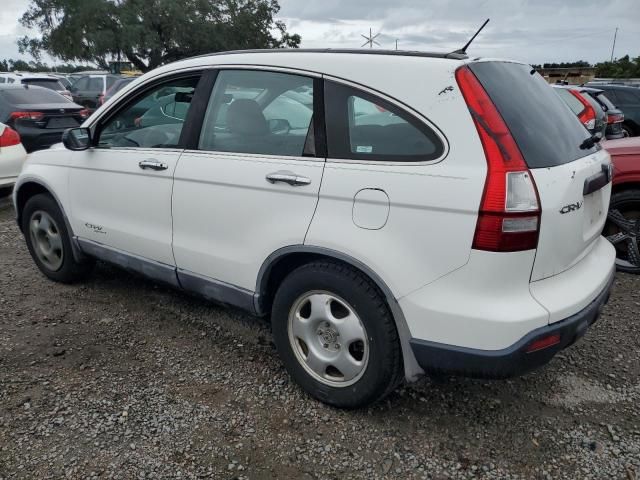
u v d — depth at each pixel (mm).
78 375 3127
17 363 3234
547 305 2314
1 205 7262
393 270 2416
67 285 4398
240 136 3004
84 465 2449
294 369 2947
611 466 2488
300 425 2740
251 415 2811
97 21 39781
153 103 3488
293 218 2715
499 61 2684
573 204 2408
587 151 2789
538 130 2451
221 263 3094
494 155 2229
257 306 3008
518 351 2256
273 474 2430
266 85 2928
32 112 8930
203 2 41875
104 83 18641
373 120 2525
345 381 2754
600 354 3418
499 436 2682
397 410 2863
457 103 2338
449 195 2273
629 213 4613
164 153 3322
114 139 3711
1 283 4426
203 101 3189
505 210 2184
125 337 3578
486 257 2229
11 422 2709
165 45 42781
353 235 2516
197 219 3168
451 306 2316
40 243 4395
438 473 2449
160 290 4324
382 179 2441
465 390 3043
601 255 2902
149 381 3088
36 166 4270
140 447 2568
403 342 2502
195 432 2676
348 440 2645
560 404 2930
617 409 2887
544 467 2486
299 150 2746
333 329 2727
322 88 2701
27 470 2412
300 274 2770
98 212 3807
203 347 3471
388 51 2684
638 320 3846
